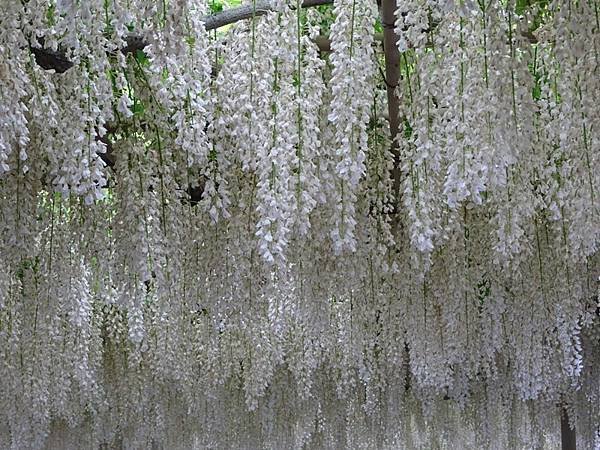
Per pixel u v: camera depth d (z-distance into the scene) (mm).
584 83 2334
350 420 5762
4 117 2115
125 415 5430
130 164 2936
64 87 2443
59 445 5977
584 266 4059
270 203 2428
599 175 2551
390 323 4141
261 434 5668
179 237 3098
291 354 4742
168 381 5461
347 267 3520
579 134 2512
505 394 5602
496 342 4176
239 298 3484
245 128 2547
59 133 2416
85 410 5855
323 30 3080
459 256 3869
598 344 5598
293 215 2510
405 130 2979
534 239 3965
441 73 2488
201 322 4129
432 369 4086
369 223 3426
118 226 2994
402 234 3754
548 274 4027
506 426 6172
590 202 2600
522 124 2357
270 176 2463
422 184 2797
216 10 3115
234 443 5660
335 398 5758
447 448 6273
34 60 2385
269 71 2537
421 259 3527
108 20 2303
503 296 4199
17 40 2178
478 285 4320
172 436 5746
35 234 3053
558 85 2631
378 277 3963
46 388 4180
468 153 2400
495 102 2336
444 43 2461
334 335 4422
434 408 5730
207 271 3457
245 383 4352
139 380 5227
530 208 2775
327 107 2916
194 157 2959
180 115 2543
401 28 2359
